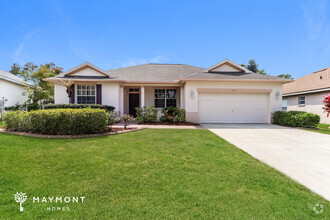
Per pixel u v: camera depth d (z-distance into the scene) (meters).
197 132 7.83
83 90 11.95
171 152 4.72
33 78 17.72
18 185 2.84
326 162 4.16
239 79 11.28
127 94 13.91
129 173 3.36
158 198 2.55
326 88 12.84
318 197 2.65
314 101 14.42
